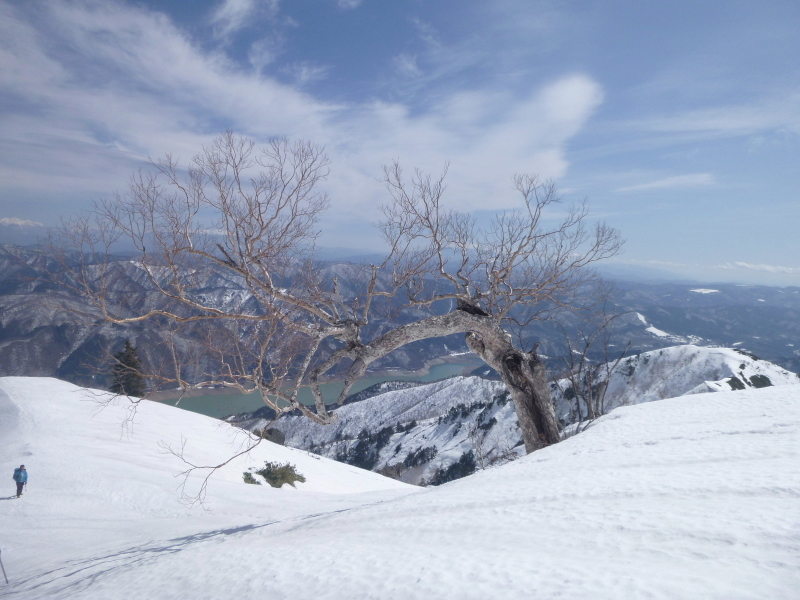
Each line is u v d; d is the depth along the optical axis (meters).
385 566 4.00
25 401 31.80
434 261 13.28
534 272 14.11
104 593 6.26
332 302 11.52
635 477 5.28
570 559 3.30
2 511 18.12
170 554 8.23
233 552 6.39
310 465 33.59
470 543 4.14
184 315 9.84
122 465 23.73
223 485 22.22
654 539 3.34
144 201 9.17
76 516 17.81
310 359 10.62
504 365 13.80
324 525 7.04
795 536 2.94
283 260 10.68
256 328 10.16
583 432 10.27
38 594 8.12
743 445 6.11
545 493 5.30
